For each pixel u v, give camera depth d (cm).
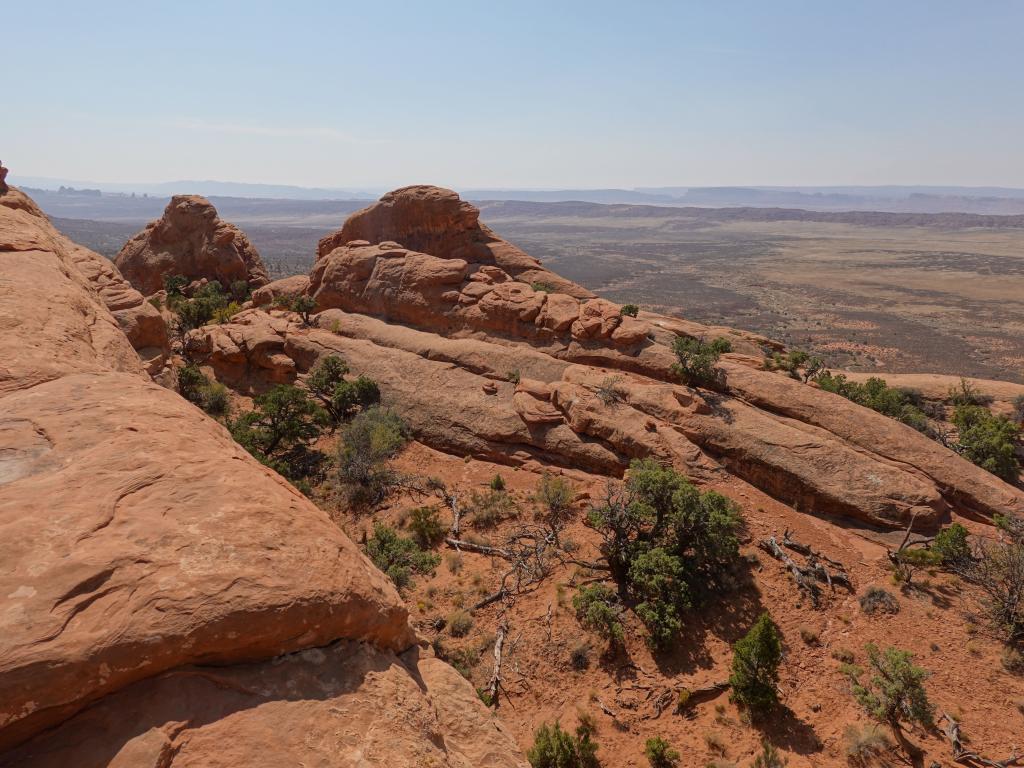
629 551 2433
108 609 595
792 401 3253
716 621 2262
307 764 601
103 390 995
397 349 4481
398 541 2714
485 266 5328
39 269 1686
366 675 734
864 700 1850
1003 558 2288
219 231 7106
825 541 2630
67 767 532
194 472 805
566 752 1720
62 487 717
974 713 1866
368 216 6100
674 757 1764
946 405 4662
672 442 3116
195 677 623
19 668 530
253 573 682
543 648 2194
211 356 4944
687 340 3591
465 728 889
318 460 3647
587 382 3588
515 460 3459
